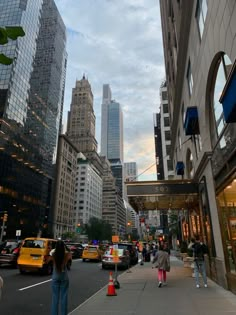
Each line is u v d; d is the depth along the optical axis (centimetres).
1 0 9581
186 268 1898
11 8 9388
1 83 8612
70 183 13575
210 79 1226
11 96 8750
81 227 11812
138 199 1873
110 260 2019
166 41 3297
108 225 11838
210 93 1268
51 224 11025
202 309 727
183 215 2827
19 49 9288
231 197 965
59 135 12950
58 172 12181
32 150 10000
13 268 1870
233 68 620
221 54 1048
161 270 1141
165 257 1156
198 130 1547
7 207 8112
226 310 711
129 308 751
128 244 2533
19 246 1958
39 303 855
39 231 9800
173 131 2997
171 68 2892
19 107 9269
